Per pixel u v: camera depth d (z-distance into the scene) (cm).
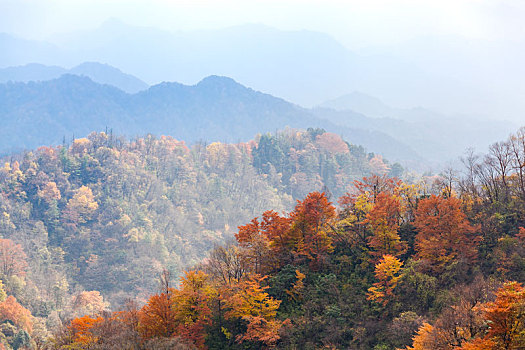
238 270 6888
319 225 7225
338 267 6900
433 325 4675
